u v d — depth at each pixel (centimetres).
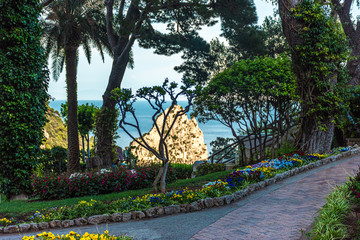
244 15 2353
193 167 2295
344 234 488
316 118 1559
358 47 2233
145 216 825
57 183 1316
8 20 1309
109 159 2303
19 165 1354
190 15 2328
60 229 786
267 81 1549
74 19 2323
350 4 2277
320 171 1215
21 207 1037
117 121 2364
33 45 1399
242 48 2727
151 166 1559
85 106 2917
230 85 1638
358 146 1830
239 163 1945
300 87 1577
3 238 716
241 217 715
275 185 1063
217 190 941
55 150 2353
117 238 582
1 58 1270
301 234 560
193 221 728
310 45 1512
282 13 1595
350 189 686
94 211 854
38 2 1437
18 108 1332
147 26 2272
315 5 1524
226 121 1808
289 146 1686
